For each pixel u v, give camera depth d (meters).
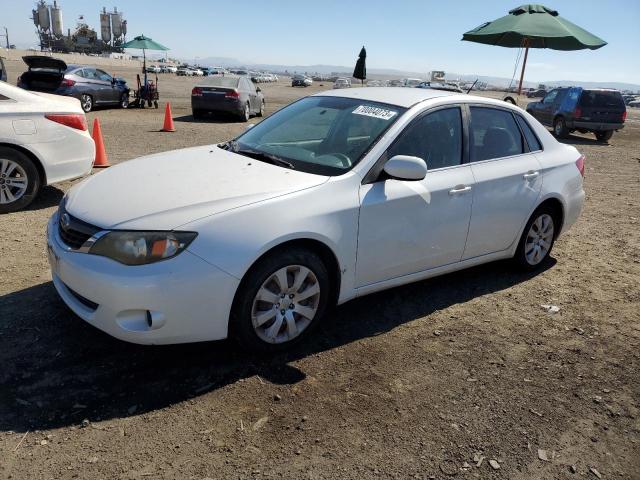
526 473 2.56
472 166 4.21
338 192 3.41
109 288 2.84
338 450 2.60
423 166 3.46
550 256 5.67
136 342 2.94
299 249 3.26
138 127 14.42
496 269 5.17
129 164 3.95
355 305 4.17
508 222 4.51
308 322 3.44
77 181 7.40
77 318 3.64
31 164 5.83
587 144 17.42
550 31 8.85
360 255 3.55
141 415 2.76
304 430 2.72
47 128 5.84
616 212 7.75
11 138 5.60
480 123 4.38
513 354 3.62
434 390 3.15
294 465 2.49
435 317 4.08
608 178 10.66
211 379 3.09
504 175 4.38
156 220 2.93
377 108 4.05
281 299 3.27
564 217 5.04
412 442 2.70
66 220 3.19
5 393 2.85
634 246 6.15
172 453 2.51
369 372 3.28
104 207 3.12
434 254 4.02
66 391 2.90
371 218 3.53
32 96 5.88
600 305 4.50
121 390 2.95
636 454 2.75
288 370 3.23
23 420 2.66
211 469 2.43
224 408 2.85
